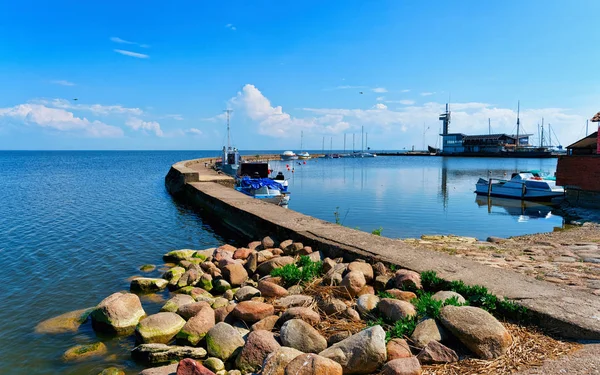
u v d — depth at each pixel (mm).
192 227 17438
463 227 17938
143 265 11172
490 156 100250
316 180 43531
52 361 6059
